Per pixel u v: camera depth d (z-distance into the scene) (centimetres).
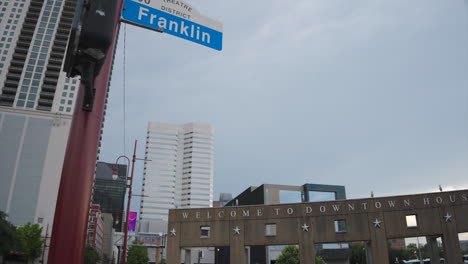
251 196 10838
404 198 4041
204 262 13050
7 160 10238
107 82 408
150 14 531
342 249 9194
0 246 4103
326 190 10406
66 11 13462
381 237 3947
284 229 4138
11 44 12625
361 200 4091
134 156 3466
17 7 13262
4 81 12031
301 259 4019
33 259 6238
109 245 15025
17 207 9844
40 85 12162
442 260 7044
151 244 12119
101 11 305
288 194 10231
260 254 9488
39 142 10600
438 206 3959
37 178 10225
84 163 363
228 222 4244
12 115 10688
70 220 345
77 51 307
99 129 388
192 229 4278
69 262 334
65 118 11050
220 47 604
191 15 579
